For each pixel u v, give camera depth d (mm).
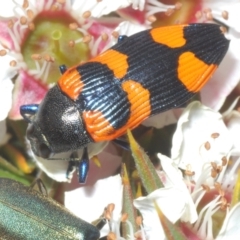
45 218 69
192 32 68
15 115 72
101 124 68
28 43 75
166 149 73
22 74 74
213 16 75
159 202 65
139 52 68
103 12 72
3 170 73
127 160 71
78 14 75
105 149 73
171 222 62
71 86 69
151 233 67
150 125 71
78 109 69
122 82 68
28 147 73
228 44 69
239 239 67
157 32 69
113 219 70
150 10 73
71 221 69
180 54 68
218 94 73
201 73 68
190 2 76
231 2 75
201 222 71
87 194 71
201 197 71
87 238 68
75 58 75
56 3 75
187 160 71
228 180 72
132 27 73
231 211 66
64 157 71
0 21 74
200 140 71
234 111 73
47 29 75
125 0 71
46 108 70
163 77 68
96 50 74
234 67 73
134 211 67
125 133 69
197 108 71
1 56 73
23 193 70
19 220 69
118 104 68
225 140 71
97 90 68
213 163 71
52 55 75
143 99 68
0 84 72
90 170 73
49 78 74
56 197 73
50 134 70
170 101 68
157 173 66
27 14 74
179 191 65
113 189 71
